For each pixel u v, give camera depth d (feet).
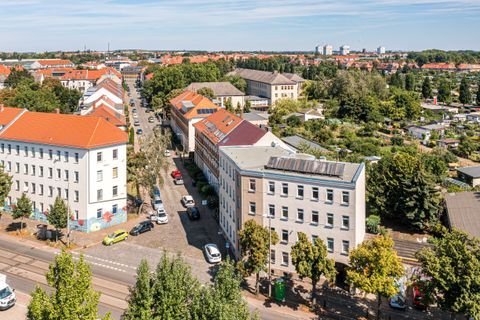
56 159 254.68
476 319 142.41
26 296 180.04
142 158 293.02
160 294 120.16
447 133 507.71
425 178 240.12
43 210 265.54
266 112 602.03
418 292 176.14
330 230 190.60
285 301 180.55
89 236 244.22
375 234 232.32
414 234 238.89
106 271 203.72
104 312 168.35
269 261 182.39
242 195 205.67
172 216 273.95
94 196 249.34
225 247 230.27
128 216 272.31
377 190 255.09
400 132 525.75
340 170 193.26
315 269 169.27
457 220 223.51
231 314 112.88
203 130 348.18
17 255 219.41
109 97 543.39
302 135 456.86
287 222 198.39
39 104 482.69
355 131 508.53
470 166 372.17
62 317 105.81
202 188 309.22
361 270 162.81
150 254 222.07
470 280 145.28
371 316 171.32
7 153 274.36
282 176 196.54
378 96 647.97
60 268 108.37
